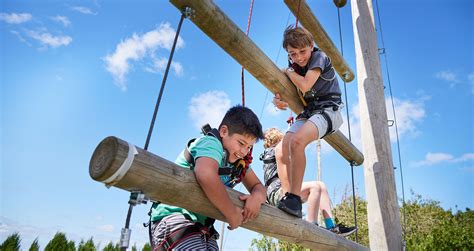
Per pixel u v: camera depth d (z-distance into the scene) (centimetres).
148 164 136
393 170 372
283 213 222
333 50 372
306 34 264
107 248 882
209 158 161
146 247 867
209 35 227
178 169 150
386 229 349
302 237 241
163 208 177
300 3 308
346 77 413
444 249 978
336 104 271
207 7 205
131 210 137
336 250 296
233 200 175
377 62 408
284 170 281
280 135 365
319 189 340
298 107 301
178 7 196
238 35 234
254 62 251
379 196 359
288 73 278
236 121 181
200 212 163
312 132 253
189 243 164
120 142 128
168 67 174
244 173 191
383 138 377
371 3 432
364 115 390
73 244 852
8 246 774
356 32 423
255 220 190
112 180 128
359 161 421
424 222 1558
